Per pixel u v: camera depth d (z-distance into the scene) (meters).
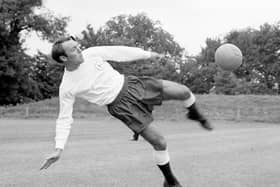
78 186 5.71
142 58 4.68
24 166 7.62
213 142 12.88
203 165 7.57
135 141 13.39
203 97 40.72
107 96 4.51
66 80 4.55
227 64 4.97
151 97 4.48
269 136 15.77
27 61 53.16
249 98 38.81
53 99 43.47
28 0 49.91
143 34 77.69
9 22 50.28
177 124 27.31
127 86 4.56
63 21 53.22
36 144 12.52
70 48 4.36
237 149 10.55
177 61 65.88
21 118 35.22
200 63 80.38
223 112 34.81
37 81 59.03
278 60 71.31
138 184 5.81
